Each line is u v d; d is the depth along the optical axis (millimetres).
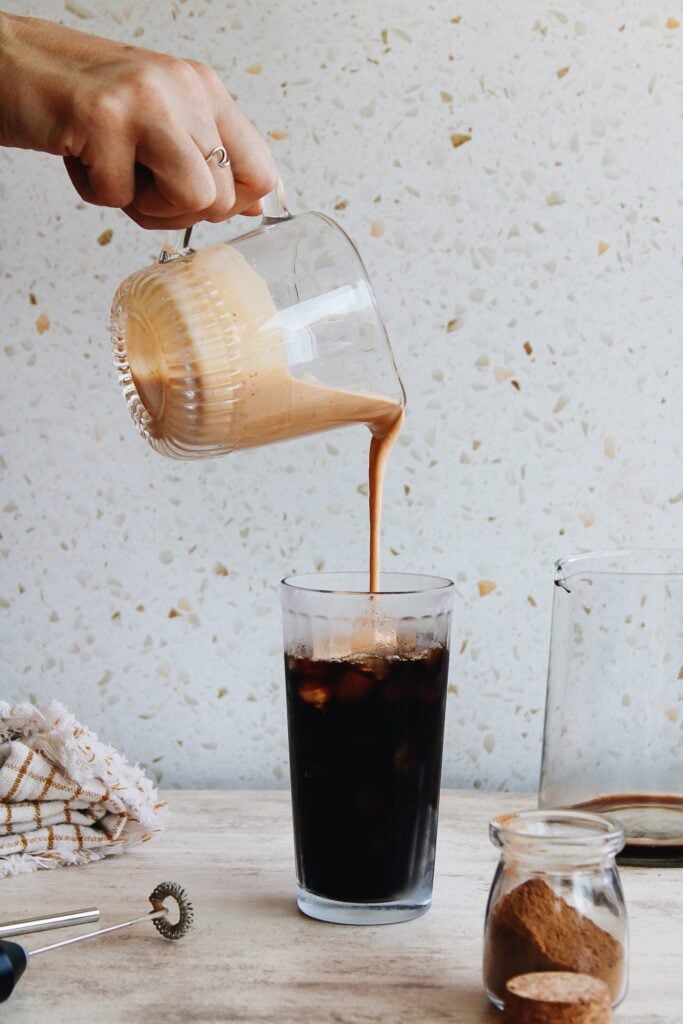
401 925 786
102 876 846
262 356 750
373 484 825
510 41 986
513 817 723
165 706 1036
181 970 735
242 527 1022
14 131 772
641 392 1005
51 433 1024
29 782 859
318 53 991
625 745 856
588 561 906
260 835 913
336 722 778
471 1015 695
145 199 798
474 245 999
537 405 1007
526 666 1022
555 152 991
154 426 780
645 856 850
